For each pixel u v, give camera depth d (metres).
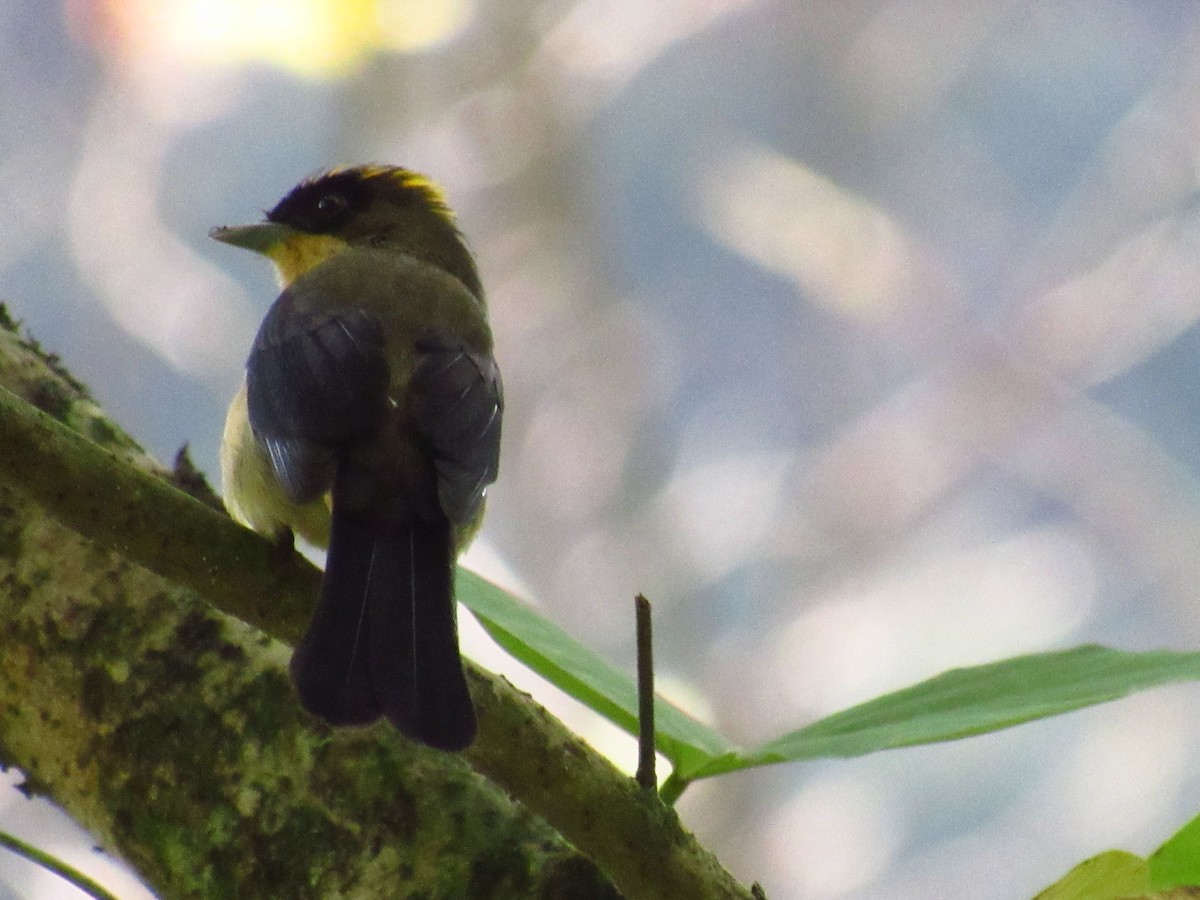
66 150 14.23
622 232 14.77
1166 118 14.61
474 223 13.49
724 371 14.68
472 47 13.44
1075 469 14.30
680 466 14.40
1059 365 14.38
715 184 14.77
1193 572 14.13
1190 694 15.17
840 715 3.56
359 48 11.97
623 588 13.12
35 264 14.11
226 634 3.80
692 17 14.21
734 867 12.84
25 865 10.77
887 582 14.03
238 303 14.23
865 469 14.26
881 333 14.57
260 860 3.58
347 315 4.40
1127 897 3.11
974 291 14.87
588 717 10.39
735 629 13.73
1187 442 14.82
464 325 4.59
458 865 3.50
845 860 13.98
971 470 14.43
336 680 3.40
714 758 3.45
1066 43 15.34
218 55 11.98
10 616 3.88
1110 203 14.55
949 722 3.43
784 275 14.66
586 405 13.47
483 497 4.16
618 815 3.26
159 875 3.68
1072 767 15.10
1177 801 14.91
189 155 14.36
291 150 14.19
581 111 13.87
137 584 3.87
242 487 4.45
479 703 3.31
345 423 4.03
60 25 14.18
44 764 3.87
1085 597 14.23
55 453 3.37
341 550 3.70
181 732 3.71
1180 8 15.22
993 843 14.70
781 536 14.08
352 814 3.57
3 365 4.54
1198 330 14.70
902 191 15.04
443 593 3.65
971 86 15.27
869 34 15.07
